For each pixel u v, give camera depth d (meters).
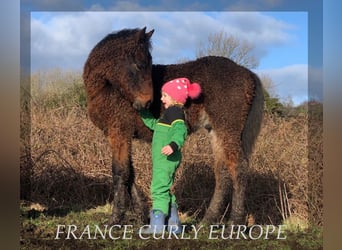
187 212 5.52
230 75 4.72
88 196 5.91
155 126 4.40
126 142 4.59
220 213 4.90
